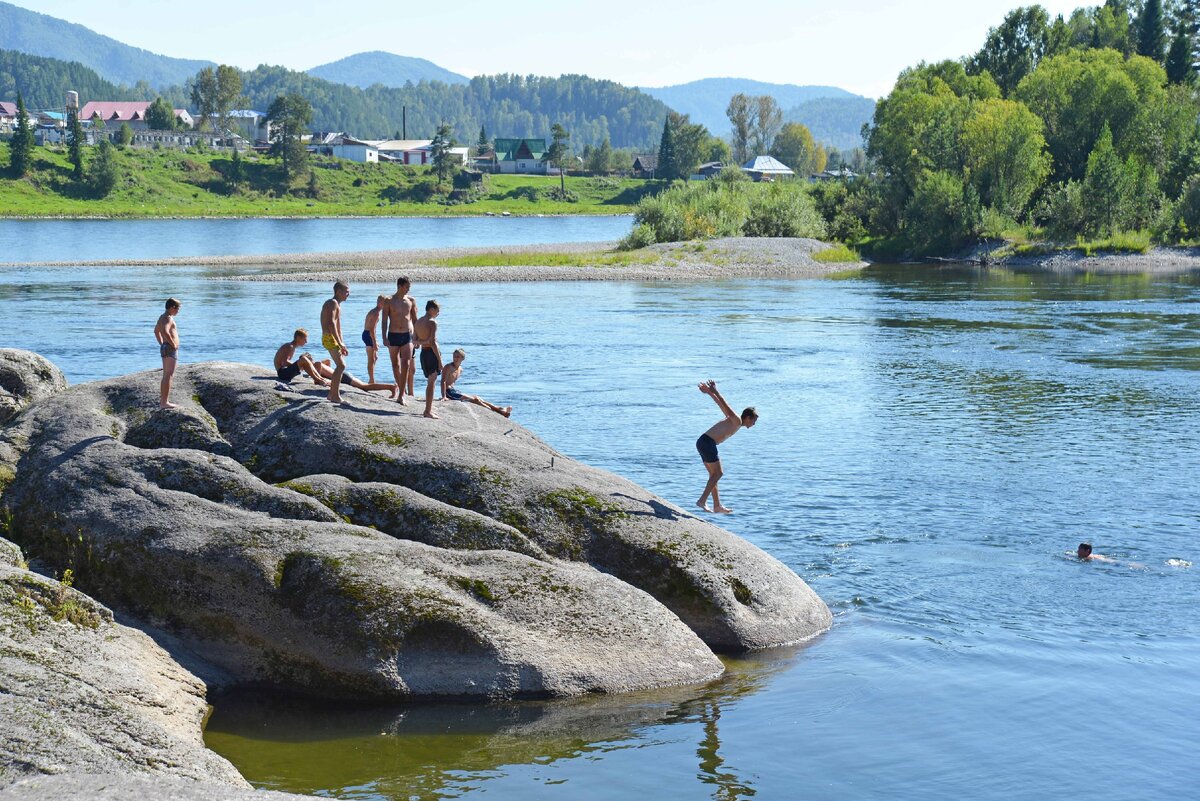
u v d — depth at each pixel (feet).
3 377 65.31
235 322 182.19
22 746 35.99
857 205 372.17
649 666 50.78
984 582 64.49
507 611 50.31
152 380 65.31
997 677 51.78
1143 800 40.50
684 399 120.57
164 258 322.34
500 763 43.29
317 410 61.98
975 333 174.91
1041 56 450.30
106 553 51.88
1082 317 194.08
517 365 142.72
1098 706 48.60
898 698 49.57
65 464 56.65
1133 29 479.82
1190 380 131.23
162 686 45.62
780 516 77.00
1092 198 331.98
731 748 44.78
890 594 62.75
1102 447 97.09
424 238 437.99
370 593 48.98
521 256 306.76
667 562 55.77
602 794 40.96
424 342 64.13
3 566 46.32
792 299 227.40
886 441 100.27
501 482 58.03
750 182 393.91
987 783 41.86
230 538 51.16
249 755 43.47
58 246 371.15
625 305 214.90
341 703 48.32
